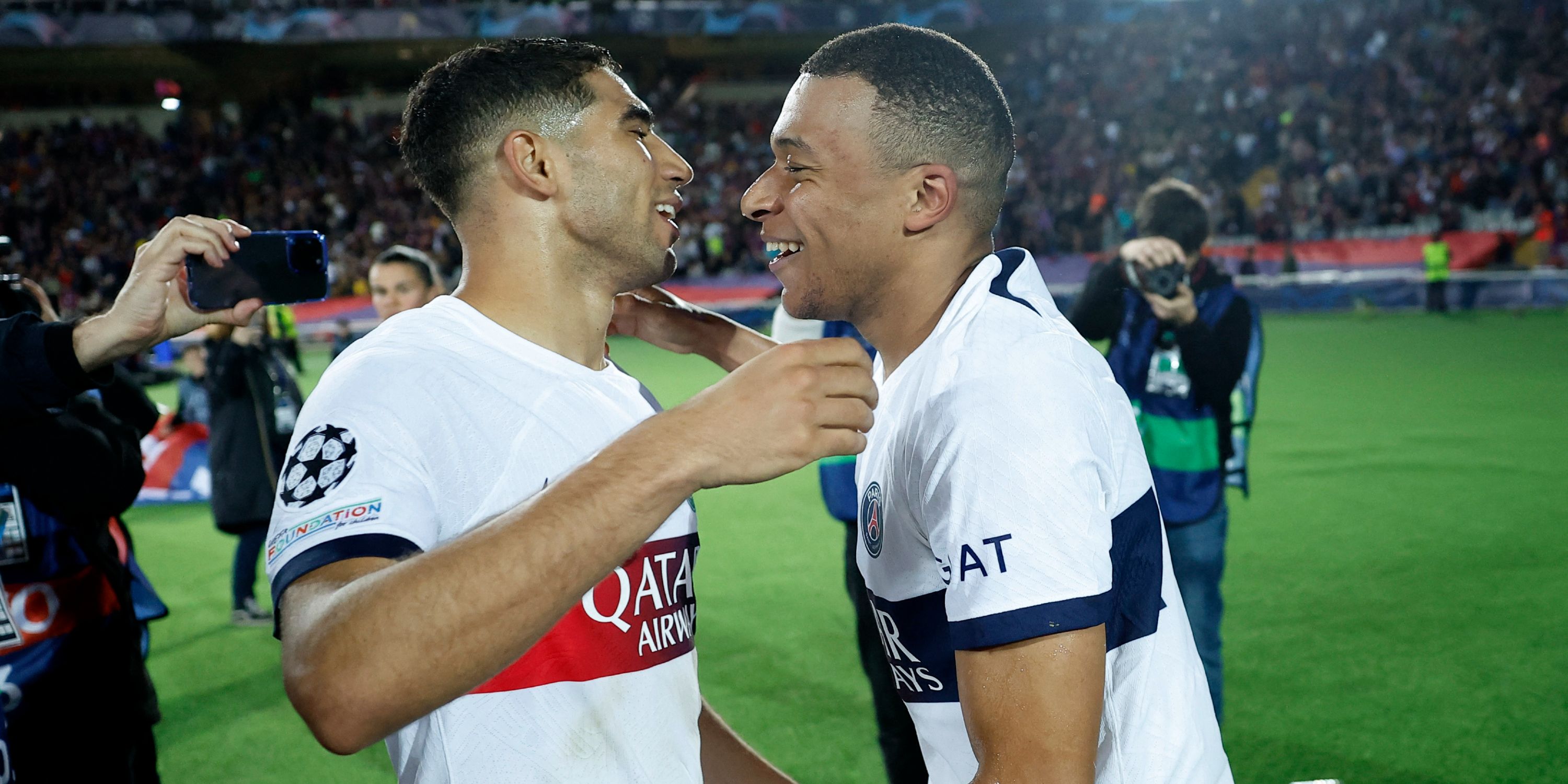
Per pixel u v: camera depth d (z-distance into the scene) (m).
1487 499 5.37
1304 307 16.05
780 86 25.77
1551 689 3.20
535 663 1.10
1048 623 1.02
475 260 1.22
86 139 22.77
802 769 2.93
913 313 1.31
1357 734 2.98
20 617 1.84
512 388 1.13
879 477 1.25
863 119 1.23
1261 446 6.79
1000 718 1.04
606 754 1.13
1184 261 2.93
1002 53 25.88
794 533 5.38
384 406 1.04
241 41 22.42
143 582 2.42
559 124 1.17
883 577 1.27
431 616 0.82
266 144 22.75
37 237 20.52
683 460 0.88
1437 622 3.78
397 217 20.86
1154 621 1.21
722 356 1.74
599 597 1.14
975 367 1.11
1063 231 19.27
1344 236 18.19
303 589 0.92
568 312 1.23
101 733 1.96
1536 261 16.50
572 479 0.89
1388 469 6.05
